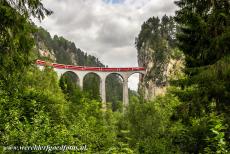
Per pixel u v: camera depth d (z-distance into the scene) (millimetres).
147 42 164625
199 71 13250
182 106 14000
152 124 24625
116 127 34688
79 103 38312
